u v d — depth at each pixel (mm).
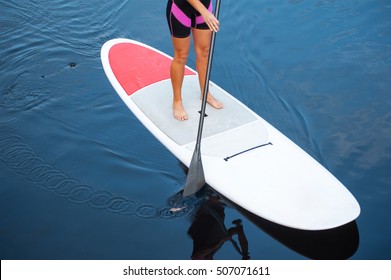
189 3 3619
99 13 6145
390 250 3400
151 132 4148
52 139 4402
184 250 3391
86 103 4836
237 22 5812
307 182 3631
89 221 3617
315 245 3432
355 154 4156
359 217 3637
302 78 5023
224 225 3559
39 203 3773
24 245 3451
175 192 3838
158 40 5680
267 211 3439
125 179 3973
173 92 4297
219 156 3842
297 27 5684
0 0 6332
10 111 4742
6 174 4035
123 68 4797
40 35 5801
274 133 4055
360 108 4637
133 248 3414
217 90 4523
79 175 4023
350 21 5711
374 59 5188
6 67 5340
